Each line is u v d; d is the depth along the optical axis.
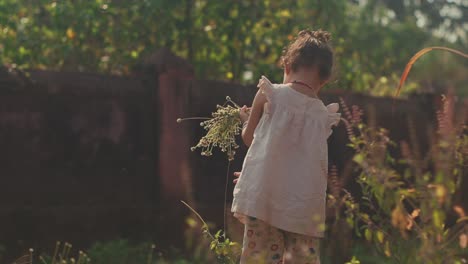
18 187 5.81
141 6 8.07
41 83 5.90
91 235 5.97
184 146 6.34
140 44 8.19
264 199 3.59
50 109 5.96
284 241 3.76
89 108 6.12
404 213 3.45
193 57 8.39
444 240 3.37
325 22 9.60
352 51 10.61
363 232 6.61
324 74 3.81
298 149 3.67
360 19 11.72
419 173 3.56
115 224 6.08
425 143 7.81
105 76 6.24
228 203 6.54
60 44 7.79
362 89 9.61
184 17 8.34
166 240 6.18
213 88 6.56
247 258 3.66
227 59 8.45
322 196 3.73
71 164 6.04
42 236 5.76
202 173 6.51
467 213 7.11
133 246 6.05
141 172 6.33
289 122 3.66
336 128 7.19
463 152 3.63
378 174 3.53
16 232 5.67
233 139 4.07
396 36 11.98
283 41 8.65
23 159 5.84
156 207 6.25
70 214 5.89
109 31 8.02
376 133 4.32
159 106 6.35
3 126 5.77
